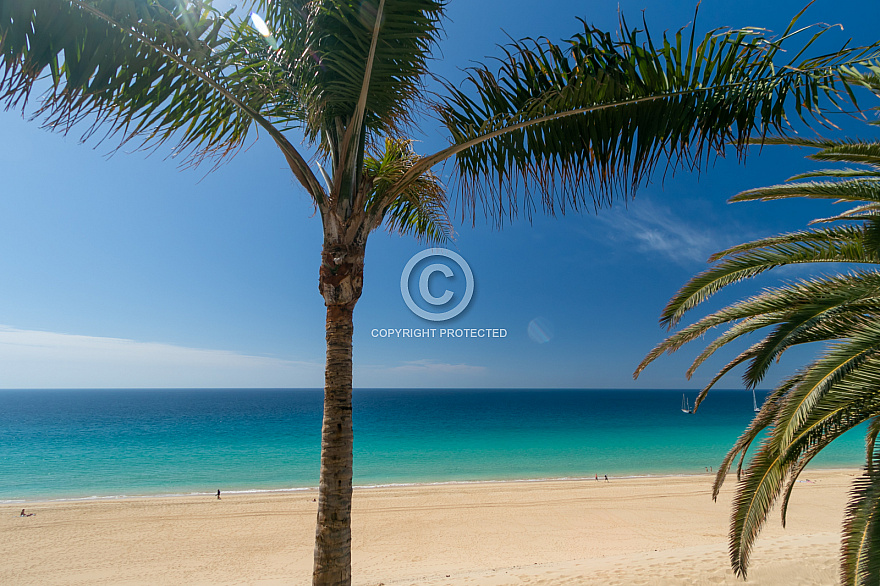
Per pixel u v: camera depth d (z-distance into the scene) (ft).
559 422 278.26
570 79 10.73
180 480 102.94
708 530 56.24
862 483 12.23
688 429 238.48
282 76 11.19
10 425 243.60
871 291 10.94
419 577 35.42
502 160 12.40
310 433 206.18
